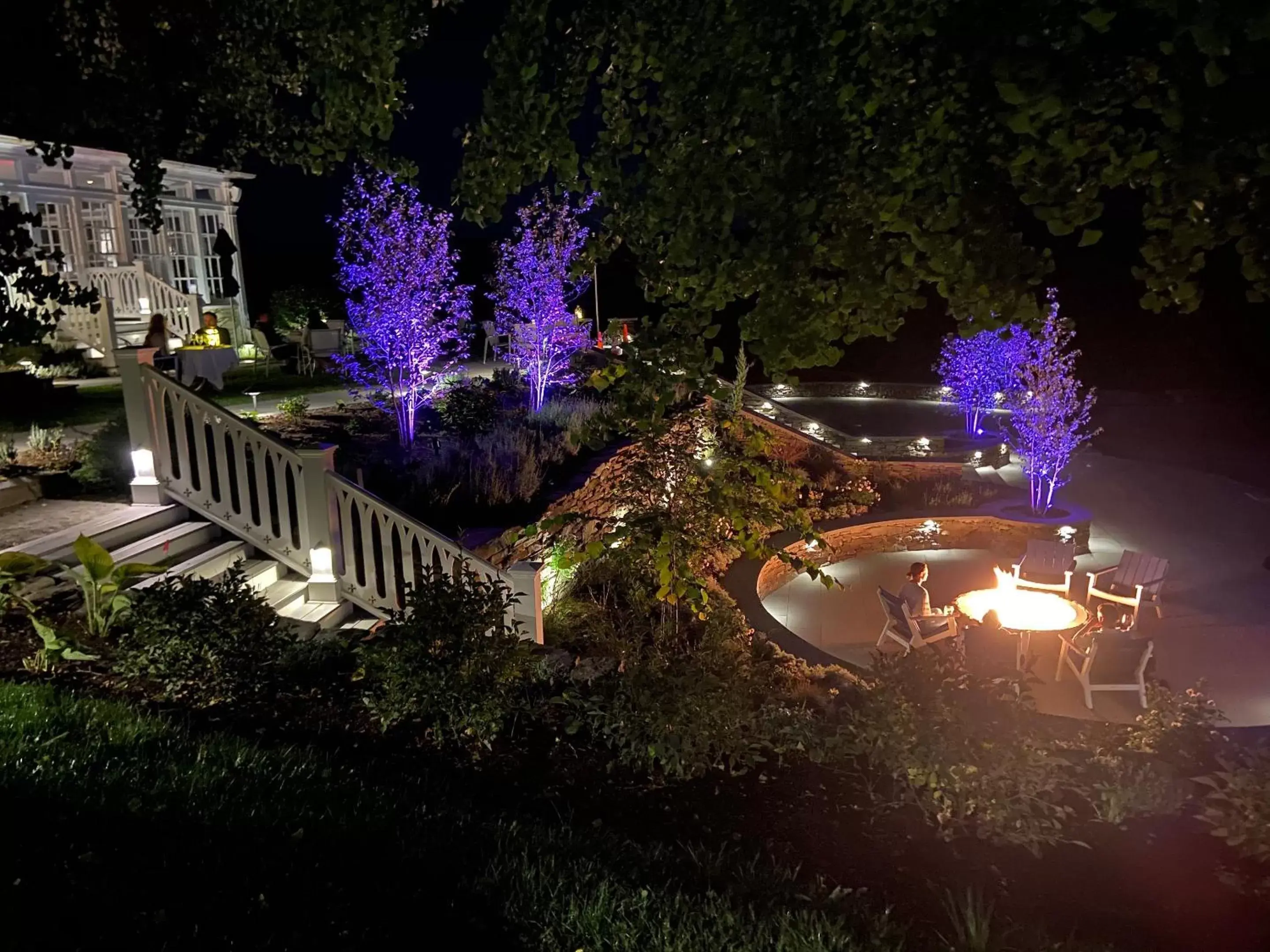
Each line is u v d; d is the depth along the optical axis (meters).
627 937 3.22
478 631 5.23
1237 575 12.27
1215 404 24.38
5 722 4.17
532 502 9.90
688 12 2.78
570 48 2.96
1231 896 3.92
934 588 12.30
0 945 2.71
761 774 4.96
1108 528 14.75
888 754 4.80
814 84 2.71
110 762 3.94
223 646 5.18
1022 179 2.34
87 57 4.22
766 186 2.72
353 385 15.55
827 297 2.74
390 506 7.05
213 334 16.20
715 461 5.47
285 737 4.80
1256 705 8.56
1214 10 1.80
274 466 7.27
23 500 7.61
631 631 8.47
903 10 2.38
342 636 6.42
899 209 2.50
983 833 4.33
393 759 4.75
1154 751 5.39
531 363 15.78
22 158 15.66
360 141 3.20
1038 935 3.48
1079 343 28.05
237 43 4.46
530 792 4.61
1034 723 5.34
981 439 19.86
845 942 3.26
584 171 3.11
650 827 4.37
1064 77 2.16
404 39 3.09
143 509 7.47
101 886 3.06
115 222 17.97
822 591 12.00
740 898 3.60
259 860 3.39
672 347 3.06
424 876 3.49
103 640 5.59
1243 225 2.17
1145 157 2.14
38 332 3.62
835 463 17.97
